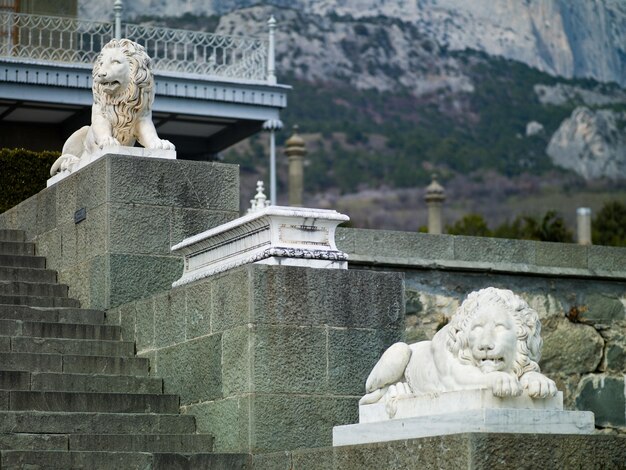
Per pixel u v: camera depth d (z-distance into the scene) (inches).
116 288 622.2
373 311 531.8
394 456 430.0
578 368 750.5
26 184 971.3
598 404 752.3
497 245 730.8
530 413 421.4
